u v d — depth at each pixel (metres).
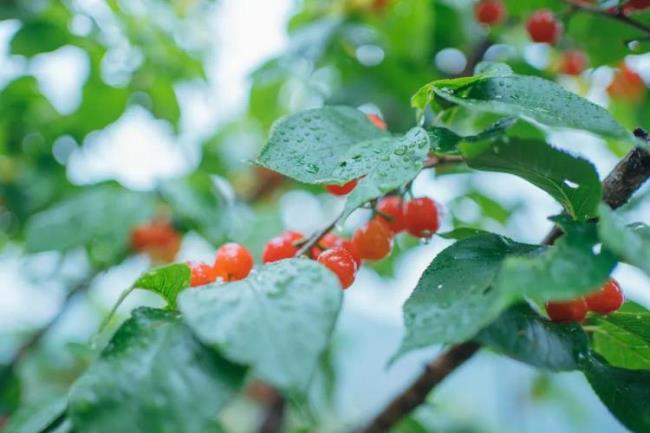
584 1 0.69
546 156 0.48
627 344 0.54
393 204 0.57
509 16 0.76
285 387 0.43
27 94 0.93
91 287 0.99
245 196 1.07
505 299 0.44
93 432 0.44
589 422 1.29
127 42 0.92
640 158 0.51
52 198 0.96
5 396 0.89
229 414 1.19
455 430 1.09
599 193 0.48
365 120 0.54
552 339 0.48
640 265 0.44
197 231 0.89
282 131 0.52
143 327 0.47
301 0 0.94
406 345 0.45
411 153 0.48
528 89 0.49
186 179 0.88
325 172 0.50
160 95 0.97
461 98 0.50
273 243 0.56
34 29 0.86
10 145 0.98
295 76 0.92
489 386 1.42
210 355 0.46
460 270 0.48
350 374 1.40
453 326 0.45
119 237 0.82
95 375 0.45
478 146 0.49
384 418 0.66
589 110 0.48
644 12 0.65
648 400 0.50
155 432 0.44
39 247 0.81
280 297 0.46
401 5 0.84
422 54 0.85
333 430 1.02
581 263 0.45
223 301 0.46
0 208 1.00
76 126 0.95
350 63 0.89
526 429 1.31
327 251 0.53
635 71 0.76
